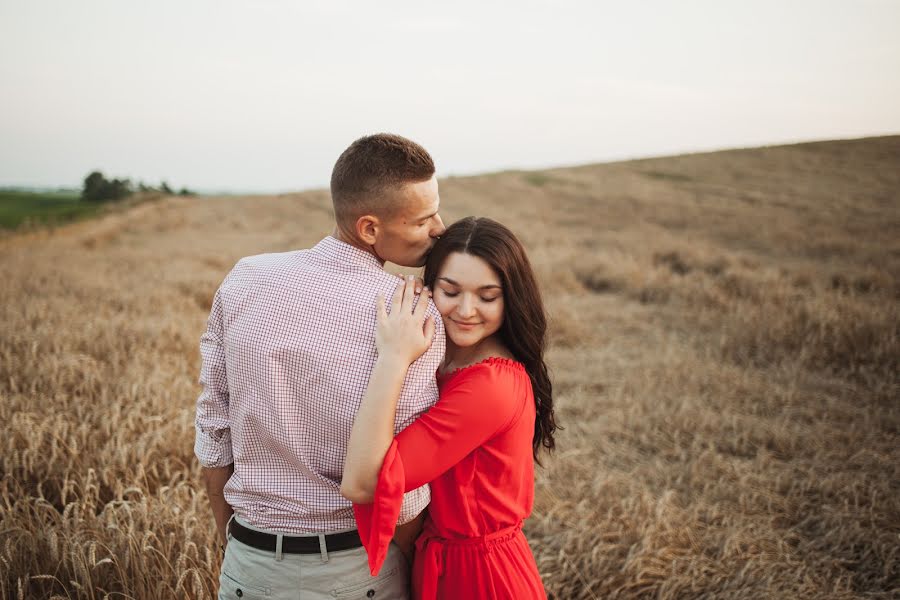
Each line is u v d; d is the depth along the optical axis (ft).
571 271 37.83
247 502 4.35
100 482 9.42
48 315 19.67
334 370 4.00
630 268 37.04
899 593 8.85
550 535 9.81
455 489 4.61
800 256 51.08
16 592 7.16
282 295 4.12
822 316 20.77
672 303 29.53
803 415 15.56
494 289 4.66
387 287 4.27
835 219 70.33
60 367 13.94
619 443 14.02
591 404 16.17
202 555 7.64
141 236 75.56
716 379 17.79
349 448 3.87
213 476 4.79
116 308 23.43
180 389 13.50
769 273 33.91
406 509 4.26
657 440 14.08
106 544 7.38
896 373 17.93
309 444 4.15
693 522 10.36
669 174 123.85
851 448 13.51
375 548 3.87
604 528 9.73
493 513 4.72
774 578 9.08
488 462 4.58
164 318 21.02
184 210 108.17
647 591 8.81
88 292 25.84
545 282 34.04
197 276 34.47
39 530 7.73
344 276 4.22
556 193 107.45
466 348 5.12
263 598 4.32
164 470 9.86
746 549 9.82
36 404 12.09
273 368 4.04
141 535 7.42
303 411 4.10
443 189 113.70
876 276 33.47
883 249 49.19
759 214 77.41
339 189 4.24
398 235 4.37
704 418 14.82
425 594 4.76
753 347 21.16
